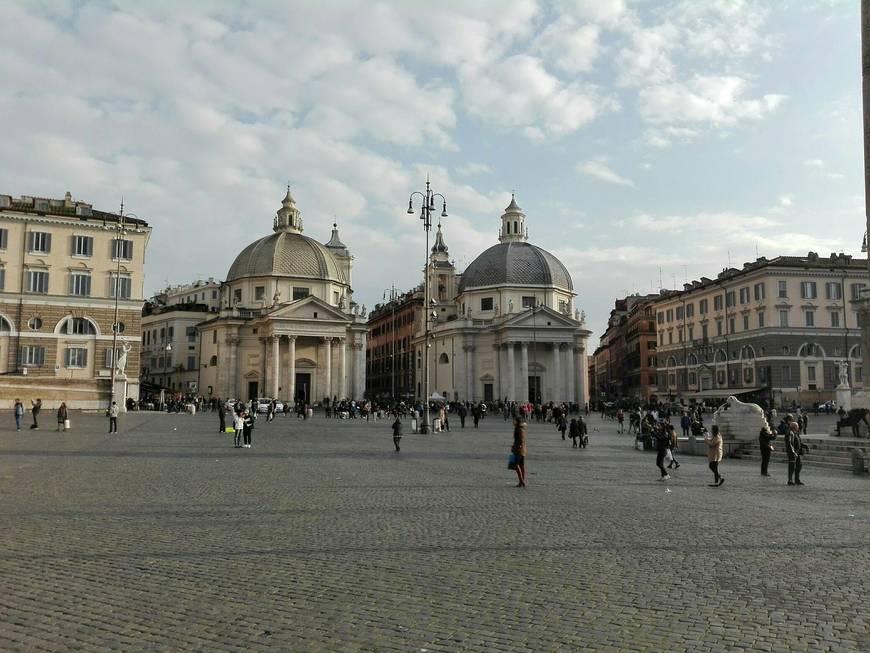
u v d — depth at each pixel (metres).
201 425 43.34
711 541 11.06
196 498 14.99
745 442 28.25
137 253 63.47
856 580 8.81
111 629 6.89
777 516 13.50
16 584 8.38
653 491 17.12
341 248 116.00
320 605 7.64
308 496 15.49
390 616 7.30
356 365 85.38
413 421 42.28
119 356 61.59
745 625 7.12
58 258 60.75
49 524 11.95
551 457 26.75
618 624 7.12
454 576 8.86
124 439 31.33
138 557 9.74
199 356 89.12
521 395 84.44
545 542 10.89
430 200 42.66
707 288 86.12
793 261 75.12
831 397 72.81
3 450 24.98
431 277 108.81
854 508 14.62
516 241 95.88
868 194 26.58
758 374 75.88
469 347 87.88
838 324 75.19
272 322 79.06
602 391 162.25
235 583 8.48
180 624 7.04
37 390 52.12
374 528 11.91
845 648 6.52
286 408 70.50
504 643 6.58
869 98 26.41
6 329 58.91
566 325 85.44
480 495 15.96
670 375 94.69
